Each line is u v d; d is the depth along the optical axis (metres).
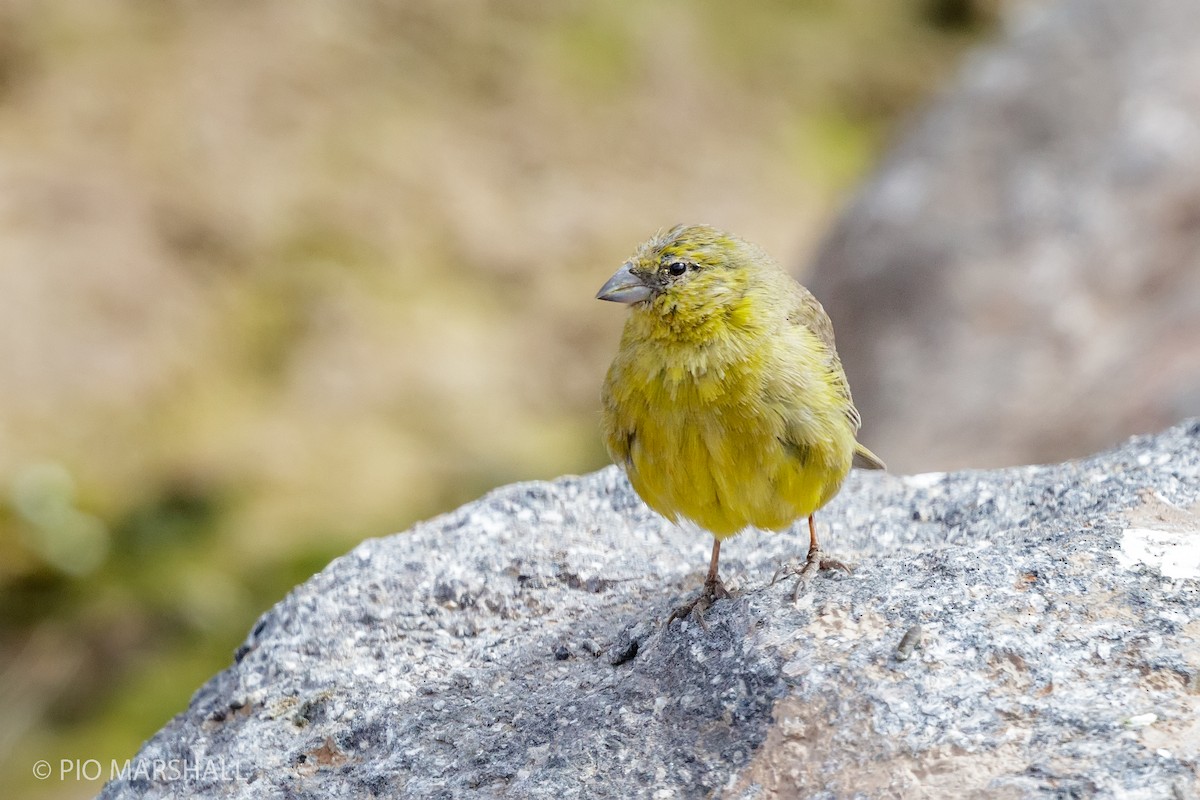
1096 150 15.22
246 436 18.36
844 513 7.52
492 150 23.09
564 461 18.62
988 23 27.89
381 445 18.58
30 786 12.61
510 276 21.33
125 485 17.22
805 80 26.02
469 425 19.05
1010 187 15.16
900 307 14.67
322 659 6.77
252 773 6.17
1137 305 13.95
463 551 7.36
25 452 17.11
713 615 6.04
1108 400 12.71
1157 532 6.12
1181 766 4.74
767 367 6.25
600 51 25.17
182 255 20.11
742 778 5.20
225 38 22.95
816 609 5.81
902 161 16.09
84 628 14.70
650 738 5.55
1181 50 15.91
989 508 7.21
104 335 18.84
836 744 5.15
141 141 21.25
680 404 6.28
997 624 5.52
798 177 23.98
